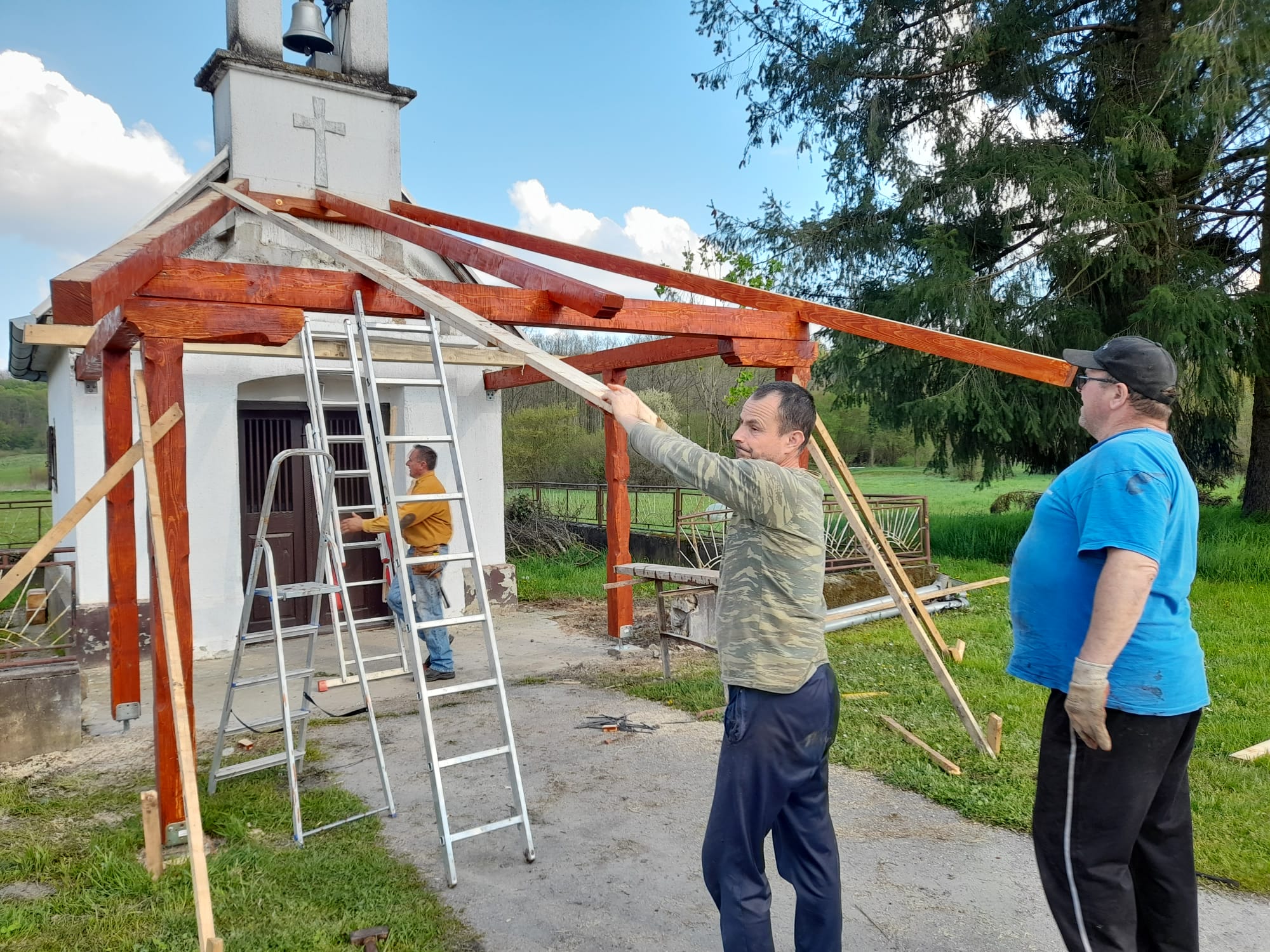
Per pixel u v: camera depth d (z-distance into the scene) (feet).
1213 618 26.84
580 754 15.97
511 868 11.50
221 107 25.21
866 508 16.99
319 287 13.11
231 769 13.47
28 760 16.02
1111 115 38.75
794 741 7.46
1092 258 36.99
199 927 7.60
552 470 69.15
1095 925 7.08
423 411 28.55
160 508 10.32
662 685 20.45
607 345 98.58
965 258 40.24
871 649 23.58
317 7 26.12
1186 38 32.60
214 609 25.00
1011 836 12.30
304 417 27.78
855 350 44.21
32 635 23.91
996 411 39.32
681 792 14.12
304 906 10.35
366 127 26.48
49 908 10.30
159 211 23.18
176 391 12.12
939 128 43.50
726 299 17.90
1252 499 44.60
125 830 12.58
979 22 39.88
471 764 15.53
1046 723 7.52
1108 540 6.83
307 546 27.76
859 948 9.49
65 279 9.18
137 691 16.12
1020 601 7.77
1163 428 7.66
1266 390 43.70
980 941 9.62
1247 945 9.37
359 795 14.11
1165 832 7.51
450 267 28.68
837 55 43.47
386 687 21.17
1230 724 16.47
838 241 44.83
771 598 7.54
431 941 9.62
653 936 9.78
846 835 12.38
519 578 38.22
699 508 53.57
